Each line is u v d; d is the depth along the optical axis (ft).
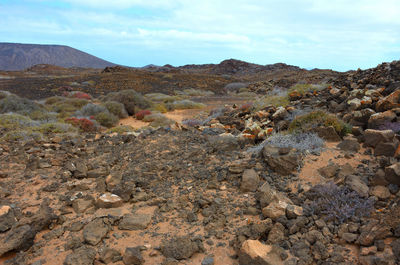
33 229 12.89
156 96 109.29
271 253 10.58
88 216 15.01
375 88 29.89
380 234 10.41
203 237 12.63
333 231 11.57
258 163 17.87
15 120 43.04
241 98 109.70
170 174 19.15
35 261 11.62
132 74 162.91
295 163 16.38
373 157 16.28
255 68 294.46
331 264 9.99
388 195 12.60
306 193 14.07
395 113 20.29
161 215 14.80
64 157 24.49
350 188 13.44
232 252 11.56
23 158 25.05
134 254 11.11
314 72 189.78
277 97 40.88
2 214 14.11
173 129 31.58
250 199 15.06
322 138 19.48
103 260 11.39
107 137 32.58
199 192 16.48
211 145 22.67
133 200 16.37
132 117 66.08
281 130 24.63
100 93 111.86
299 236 11.59
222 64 317.42
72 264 10.93
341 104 26.99
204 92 131.85
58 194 18.02
